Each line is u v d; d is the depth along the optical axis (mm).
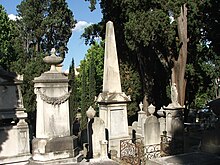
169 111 18016
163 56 27219
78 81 54594
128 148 14617
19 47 38812
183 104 25578
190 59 28875
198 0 24000
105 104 15414
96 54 52625
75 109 34000
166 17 22219
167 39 23578
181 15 23984
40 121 9578
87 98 39969
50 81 9617
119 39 27766
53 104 9586
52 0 49000
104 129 13797
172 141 16078
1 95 13859
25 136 14109
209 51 28641
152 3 23125
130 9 23656
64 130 9711
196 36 26891
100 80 50406
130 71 30016
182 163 4520
